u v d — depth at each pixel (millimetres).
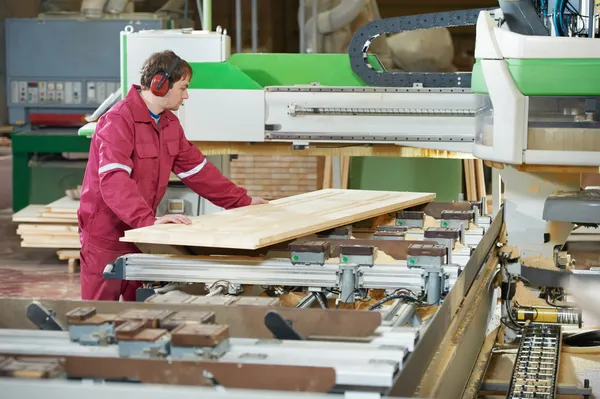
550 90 4172
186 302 2832
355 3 7602
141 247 3779
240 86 5363
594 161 4184
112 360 2016
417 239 3891
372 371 1996
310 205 4316
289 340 2309
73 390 1779
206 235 3396
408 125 5234
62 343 2271
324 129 5316
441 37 8586
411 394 2148
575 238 9000
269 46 13250
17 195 9906
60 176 9828
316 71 5660
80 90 9906
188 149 4609
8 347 2207
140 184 4418
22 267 8195
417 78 5391
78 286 7441
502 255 4492
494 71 4227
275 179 8344
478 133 4535
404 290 3174
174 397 1746
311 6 7918
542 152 4219
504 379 3990
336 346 2229
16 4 15062
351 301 3205
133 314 2365
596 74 4121
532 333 4434
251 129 5383
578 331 5078
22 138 9695
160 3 12359
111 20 9773
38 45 9859
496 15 4773
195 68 5387
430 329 2426
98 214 4422
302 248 3258
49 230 8008
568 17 4551
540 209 4621
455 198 7633
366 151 5613
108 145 4203
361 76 5492
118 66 9844
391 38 8641
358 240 3574
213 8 13164
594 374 4191
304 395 1713
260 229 3527
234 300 2859
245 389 1840
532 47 4164
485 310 3957
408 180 7605
